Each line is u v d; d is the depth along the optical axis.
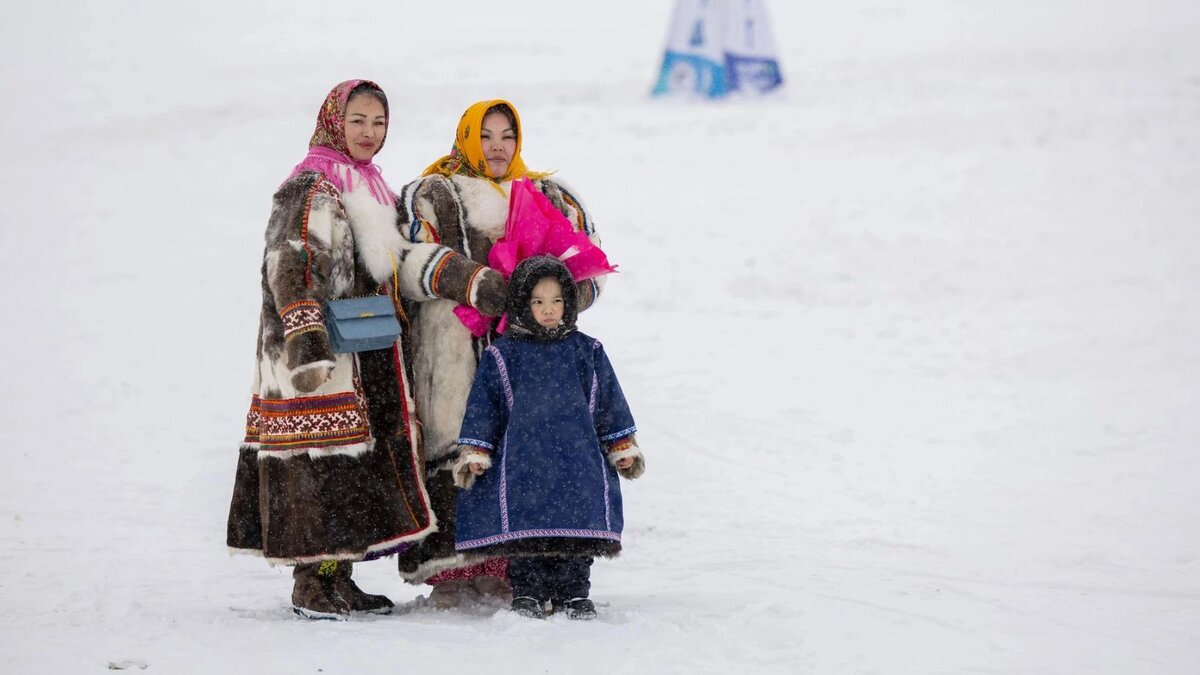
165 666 11.17
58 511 20.33
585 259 13.81
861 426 25.39
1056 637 12.42
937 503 19.84
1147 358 29.72
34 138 70.38
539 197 13.91
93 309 39.53
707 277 41.44
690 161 58.41
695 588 15.06
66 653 11.58
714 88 73.31
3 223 53.22
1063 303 35.97
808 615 13.23
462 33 110.94
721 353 32.47
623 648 11.71
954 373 29.59
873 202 49.41
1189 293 36.00
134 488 21.98
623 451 13.62
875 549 17.17
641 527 19.09
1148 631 12.66
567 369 13.49
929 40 92.81
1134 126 58.91
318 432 13.17
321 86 82.25
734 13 74.00
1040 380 28.50
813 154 58.22
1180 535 17.27
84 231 51.50
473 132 14.34
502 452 13.34
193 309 39.22
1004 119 62.03
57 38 110.00
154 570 16.59
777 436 24.89
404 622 12.88
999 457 22.58
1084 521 18.27
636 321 36.56
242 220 52.88
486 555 13.25
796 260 42.62
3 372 32.09
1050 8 107.88
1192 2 104.56
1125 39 85.69
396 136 64.12
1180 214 45.53
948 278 39.56
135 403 28.80
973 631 12.64
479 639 12.02
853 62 83.50
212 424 26.86
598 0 136.12
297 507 13.16
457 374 13.88
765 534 18.41
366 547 13.30
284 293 12.96
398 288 13.80
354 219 13.66
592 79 81.38
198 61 97.44
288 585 15.93
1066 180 50.75
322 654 11.50
